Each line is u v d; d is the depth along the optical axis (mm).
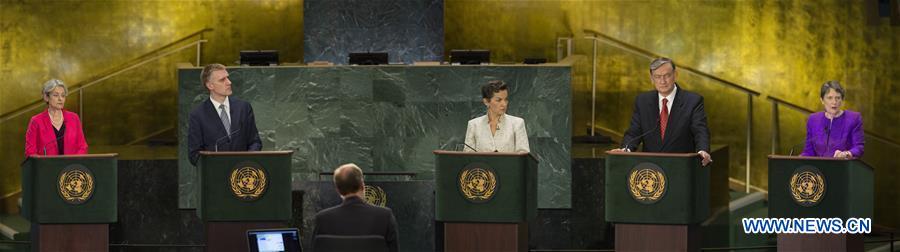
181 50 19094
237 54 19250
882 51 18078
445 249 11070
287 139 13078
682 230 10758
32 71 18688
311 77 13023
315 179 13078
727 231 15578
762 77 18781
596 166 13328
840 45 18312
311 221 13008
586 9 19203
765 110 18781
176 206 13453
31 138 12117
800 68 18609
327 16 14867
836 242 10969
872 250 15430
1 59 18594
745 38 18828
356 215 9461
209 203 11117
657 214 10680
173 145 17453
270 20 19312
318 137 13055
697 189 10688
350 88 13008
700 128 11305
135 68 18969
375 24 14898
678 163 10609
